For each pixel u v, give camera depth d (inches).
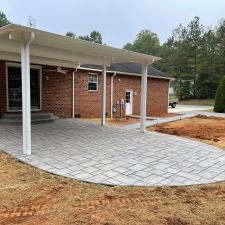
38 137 297.9
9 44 268.1
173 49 1615.4
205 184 168.6
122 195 147.7
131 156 229.5
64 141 281.0
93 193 149.5
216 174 187.9
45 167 191.9
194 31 1494.8
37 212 124.6
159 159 222.8
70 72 494.0
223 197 148.6
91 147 257.9
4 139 276.7
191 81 1544.0
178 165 207.3
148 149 257.3
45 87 453.7
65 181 167.0
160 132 379.2
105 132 344.5
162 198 145.0
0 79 392.5
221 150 263.7
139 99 682.2
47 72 454.9
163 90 765.3
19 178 170.7
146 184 165.0
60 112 482.6
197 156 236.7
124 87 628.4
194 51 1487.5
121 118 566.9
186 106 1192.8
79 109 519.2
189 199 144.4
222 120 542.6
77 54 333.4
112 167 197.0
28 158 213.0
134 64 779.4
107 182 166.2
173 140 305.1
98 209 128.6
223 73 1416.1
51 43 254.7
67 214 122.4
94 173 182.4
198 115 621.3
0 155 220.7
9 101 407.8
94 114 553.3
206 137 342.6
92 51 298.5
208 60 1443.2
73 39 237.8
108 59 388.2
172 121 518.3
